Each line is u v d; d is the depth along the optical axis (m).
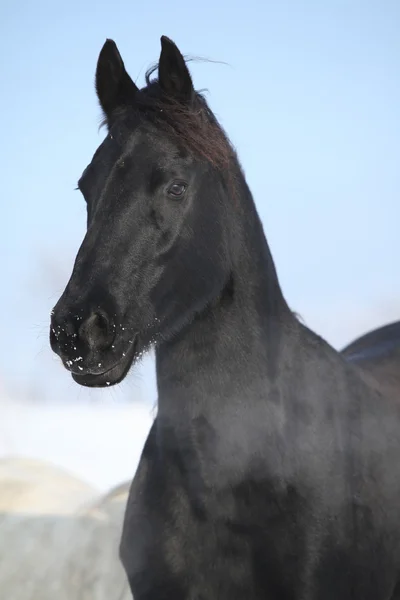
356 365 6.32
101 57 5.50
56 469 10.14
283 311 5.59
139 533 5.27
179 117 5.20
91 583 7.66
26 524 8.28
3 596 7.59
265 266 5.49
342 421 5.49
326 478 5.27
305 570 5.14
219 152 5.24
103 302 4.96
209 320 5.23
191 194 5.19
